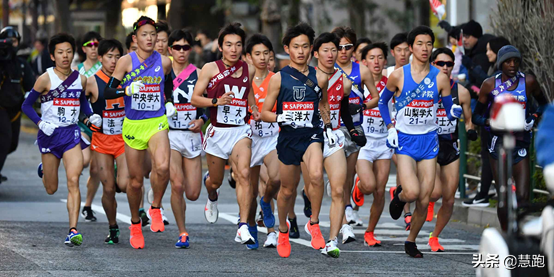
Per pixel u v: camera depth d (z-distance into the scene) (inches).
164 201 1651.1
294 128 1013.2
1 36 1576.0
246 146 1085.8
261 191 1305.4
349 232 1175.6
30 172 2053.4
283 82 1008.9
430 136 1064.2
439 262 1032.8
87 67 1369.3
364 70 1196.5
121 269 931.3
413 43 1059.3
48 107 1103.0
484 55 1553.9
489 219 1371.8
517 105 561.6
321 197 1016.2
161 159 1075.9
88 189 1354.6
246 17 4239.7
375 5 4084.6
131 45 1346.0
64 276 878.4
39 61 2677.2
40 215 1384.1
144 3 3752.5
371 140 1215.6
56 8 3580.2
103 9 4835.1
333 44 1024.2
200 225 1347.2
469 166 1691.7
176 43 1194.0
